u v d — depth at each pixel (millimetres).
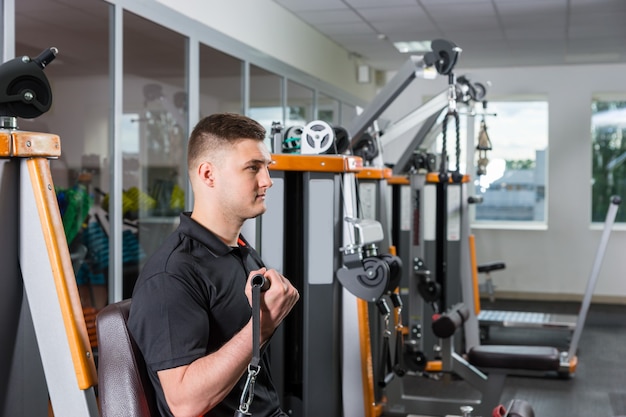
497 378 4867
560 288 10180
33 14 3635
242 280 1910
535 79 10227
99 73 4184
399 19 7480
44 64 1754
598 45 8703
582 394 5516
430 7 6934
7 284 1649
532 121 10469
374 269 3131
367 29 8008
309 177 3264
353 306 3381
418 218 5055
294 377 3467
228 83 5836
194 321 1720
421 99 10422
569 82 10109
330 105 8766
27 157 1647
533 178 10500
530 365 5020
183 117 5164
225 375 1646
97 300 4246
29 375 1731
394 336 4727
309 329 3283
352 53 9633
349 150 4223
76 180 4105
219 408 1882
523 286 10297
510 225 10523
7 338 1664
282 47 7023
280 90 7023
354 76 9844
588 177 10047
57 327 1654
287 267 3443
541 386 5766
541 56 9461
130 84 4488
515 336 7922
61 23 3852
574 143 10086
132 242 4605
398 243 5820
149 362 1686
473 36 8281
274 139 3520
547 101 10328
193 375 1646
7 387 1674
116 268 4344
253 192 1896
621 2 6633
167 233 5039
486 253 10406
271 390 2100
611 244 9961
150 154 4734
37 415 1760
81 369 1649
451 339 5012
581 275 10094
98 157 4238
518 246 10297
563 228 10141
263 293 1668
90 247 4207
